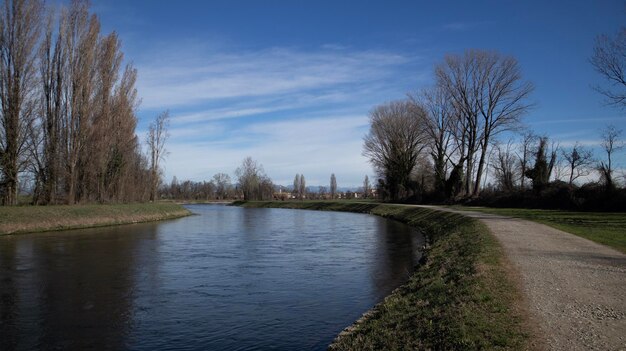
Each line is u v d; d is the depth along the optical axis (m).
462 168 56.94
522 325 7.81
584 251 15.31
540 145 46.69
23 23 34.06
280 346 9.34
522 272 11.95
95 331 10.34
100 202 44.03
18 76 34.22
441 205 54.62
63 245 24.80
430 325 8.48
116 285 15.03
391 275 16.56
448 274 13.09
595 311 8.56
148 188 61.16
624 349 6.70
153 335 10.06
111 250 23.00
